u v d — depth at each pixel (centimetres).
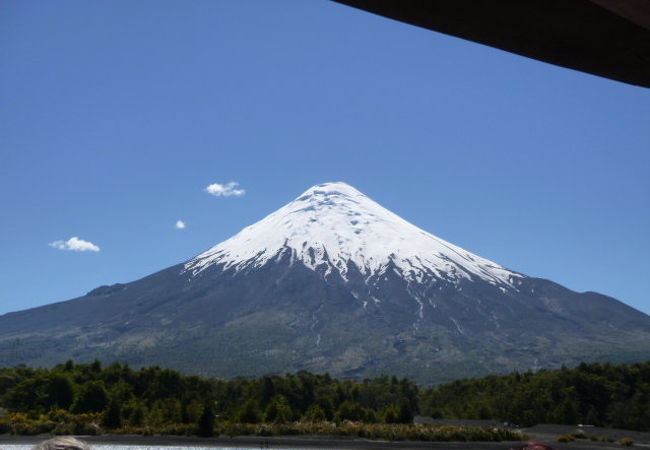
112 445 6444
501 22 295
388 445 6669
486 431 7675
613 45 320
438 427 8375
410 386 17862
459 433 7631
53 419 8444
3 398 11262
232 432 7800
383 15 276
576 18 293
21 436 7331
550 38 312
